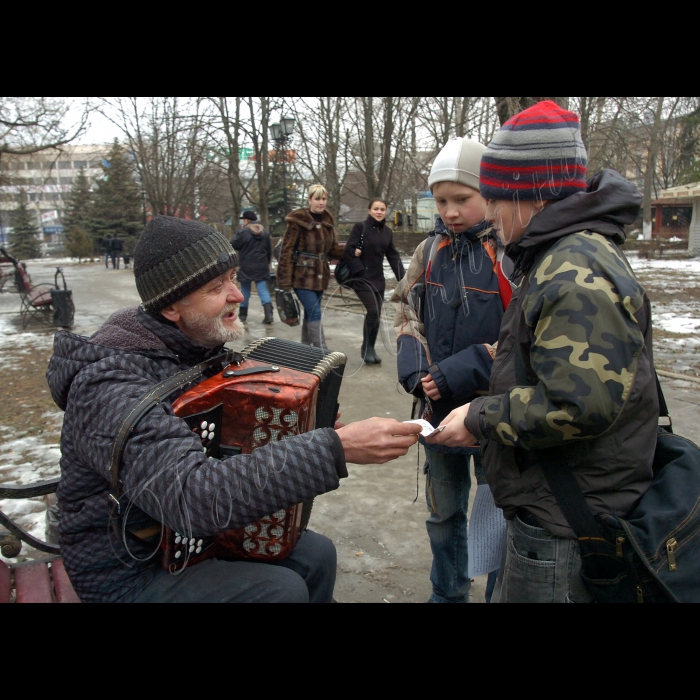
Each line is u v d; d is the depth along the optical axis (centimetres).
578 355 121
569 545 140
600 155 1625
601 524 133
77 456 149
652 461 140
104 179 4228
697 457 141
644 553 128
